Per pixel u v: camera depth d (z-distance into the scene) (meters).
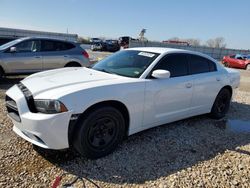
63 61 8.90
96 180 2.89
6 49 8.04
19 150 3.43
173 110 4.19
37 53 8.43
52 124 2.91
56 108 2.92
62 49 8.96
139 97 3.60
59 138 2.99
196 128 4.70
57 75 3.77
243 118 5.54
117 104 3.45
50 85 3.26
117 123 3.45
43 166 3.10
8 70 8.05
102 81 3.45
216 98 5.09
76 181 2.85
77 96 3.03
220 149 3.87
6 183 2.74
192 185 2.89
